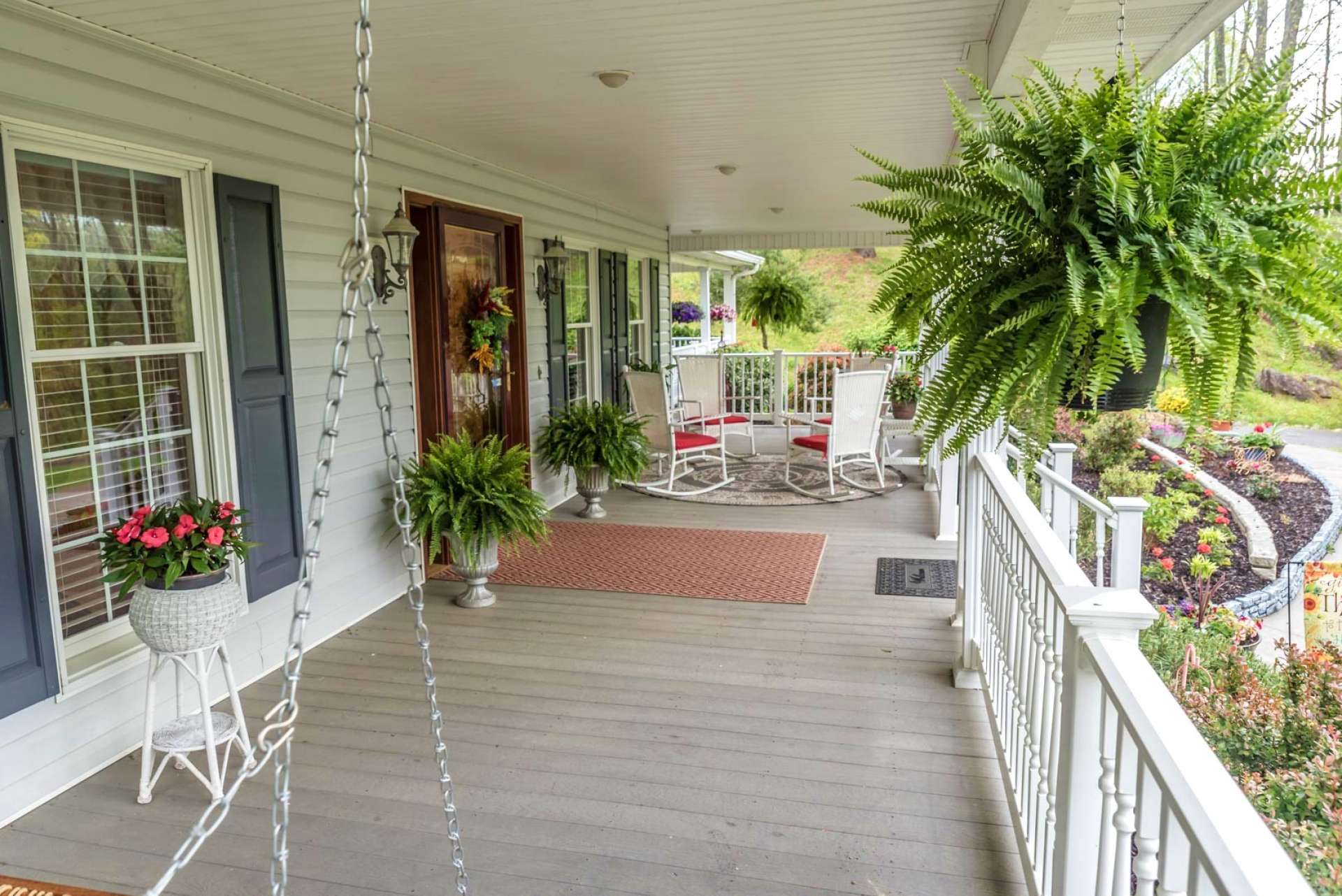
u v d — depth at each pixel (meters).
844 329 25.39
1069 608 1.73
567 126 4.84
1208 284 1.44
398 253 4.94
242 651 3.85
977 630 3.65
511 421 6.47
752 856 2.57
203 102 3.54
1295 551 5.07
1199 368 1.45
